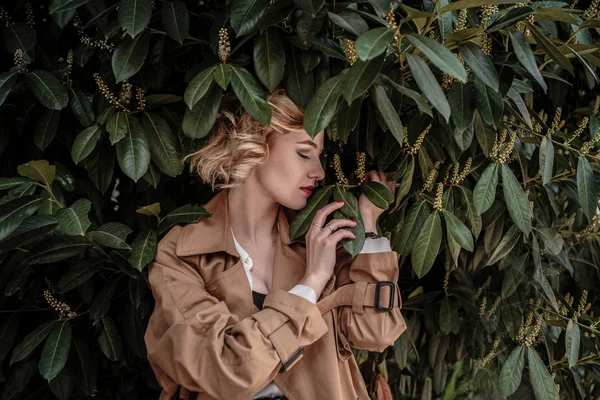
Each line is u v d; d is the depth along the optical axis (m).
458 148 1.51
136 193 1.78
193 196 1.86
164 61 1.64
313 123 1.26
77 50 1.66
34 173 1.45
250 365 1.25
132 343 1.70
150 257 1.40
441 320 1.87
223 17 1.49
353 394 1.46
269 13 1.35
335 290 1.47
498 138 1.59
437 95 1.16
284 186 1.41
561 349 1.80
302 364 1.41
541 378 1.68
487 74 1.30
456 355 1.97
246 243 1.46
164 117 1.61
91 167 1.60
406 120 1.57
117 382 1.92
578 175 1.58
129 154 1.50
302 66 1.44
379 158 1.50
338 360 1.46
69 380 1.70
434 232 1.47
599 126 1.82
